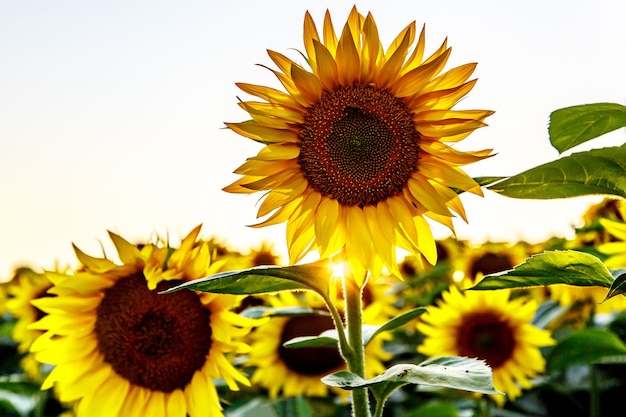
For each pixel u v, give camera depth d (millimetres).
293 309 4621
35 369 8289
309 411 6156
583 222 7902
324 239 3262
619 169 2729
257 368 7348
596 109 3041
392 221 3363
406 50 3320
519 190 2918
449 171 3234
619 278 2586
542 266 2848
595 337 5766
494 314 6793
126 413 4590
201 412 4527
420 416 5695
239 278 3109
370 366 7117
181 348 4562
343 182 3377
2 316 11008
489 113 3211
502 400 6531
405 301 9242
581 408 6887
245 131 3178
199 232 4430
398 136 3352
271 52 3248
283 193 3281
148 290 4602
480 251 9523
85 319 4703
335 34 3391
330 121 3359
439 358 2930
